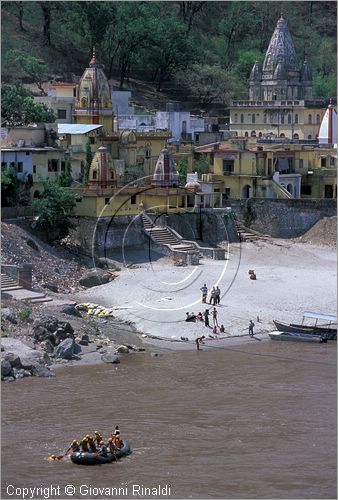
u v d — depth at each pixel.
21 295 117.50
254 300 125.75
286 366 101.25
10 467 74.19
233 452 77.12
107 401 88.75
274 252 158.12
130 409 86.56
